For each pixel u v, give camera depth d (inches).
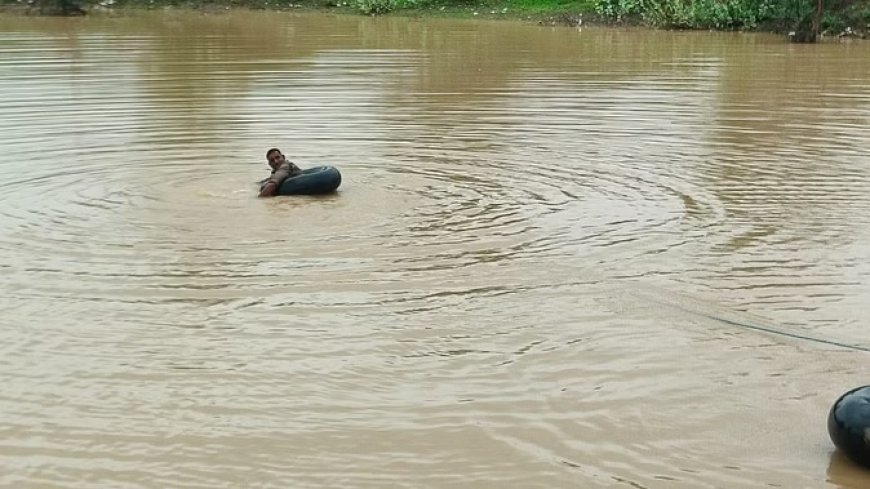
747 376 234.2
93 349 247.4
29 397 222.7
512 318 267.6
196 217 358.6
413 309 273.4
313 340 253.0
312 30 1194.0
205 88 693.9
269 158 399.9
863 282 295.4
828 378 233.0
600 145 501.4
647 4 1305.4
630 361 242.2
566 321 265.9
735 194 400.8
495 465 195.9
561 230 346.3
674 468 195.2
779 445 203.8
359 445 203.0
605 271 304.2
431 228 347.3
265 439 205.0
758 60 903.7
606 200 388.8
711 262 312.8
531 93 683.4
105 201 381.1
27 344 250.2
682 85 730.8
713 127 555.2
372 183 413.7
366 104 629.9
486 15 1411.2
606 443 204.5
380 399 222.4
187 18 1360.7
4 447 201.6
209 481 190.2
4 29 1162.6
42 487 188.1
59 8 1391.5
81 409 217.5
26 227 345.7
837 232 346.0
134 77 750.5
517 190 403.9
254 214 362.6
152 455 199.0
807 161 466.0
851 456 194.4
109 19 1331.2
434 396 223.8
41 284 291.1
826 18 1175.6
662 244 331.0
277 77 755.4
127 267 305.9
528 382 230.8
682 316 269.6
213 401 220.8
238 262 309.7
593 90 700.7
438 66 834.2
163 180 415.8
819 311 273.0
